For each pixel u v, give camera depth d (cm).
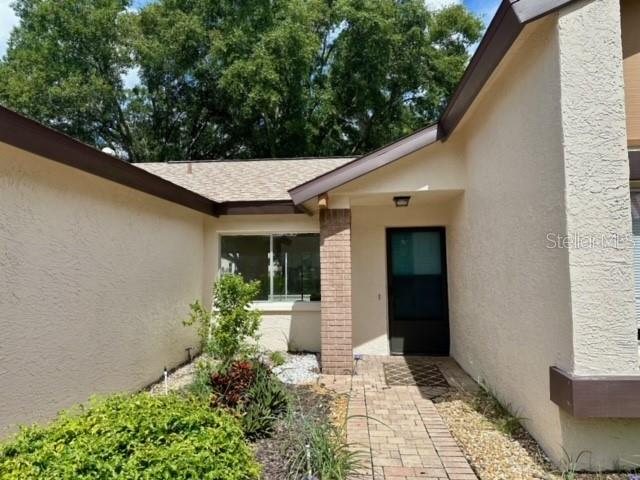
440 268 855
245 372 493
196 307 667
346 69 2170
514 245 462
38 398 398
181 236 749
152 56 2100
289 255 862
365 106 2205
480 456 395
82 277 471
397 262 866
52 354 420
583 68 354
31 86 2028
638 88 391
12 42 2294
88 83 2108
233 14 2017
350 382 639
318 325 837
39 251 407
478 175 587
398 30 2166
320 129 2286
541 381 401
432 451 406
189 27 2031
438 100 2244
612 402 330
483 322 586
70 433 245
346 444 382
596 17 356
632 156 373
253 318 636
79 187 470
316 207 750
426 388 610
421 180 662
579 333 344
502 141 490
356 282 856
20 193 385
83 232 475
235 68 1881
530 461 382
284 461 368
